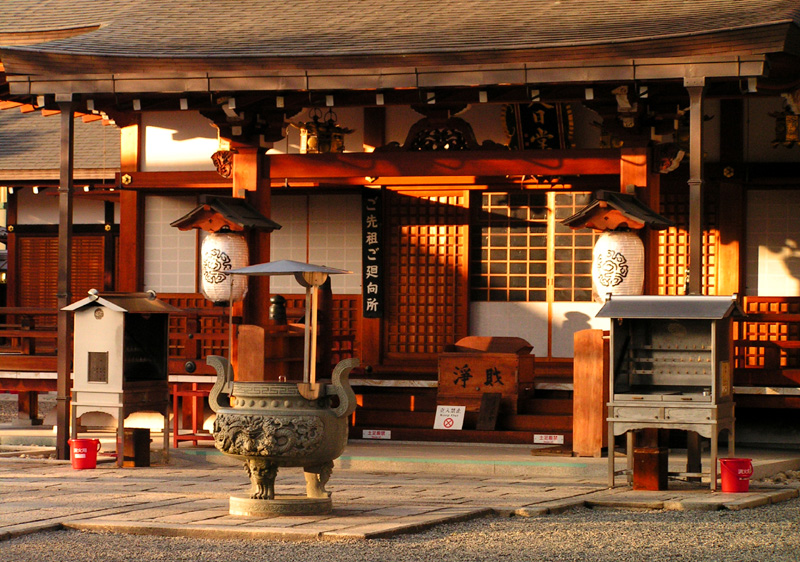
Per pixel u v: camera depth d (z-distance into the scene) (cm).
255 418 989
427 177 1827
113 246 2855
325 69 1451
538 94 1436
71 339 1480
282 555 838
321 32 1603
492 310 1838
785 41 1291
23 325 1872
